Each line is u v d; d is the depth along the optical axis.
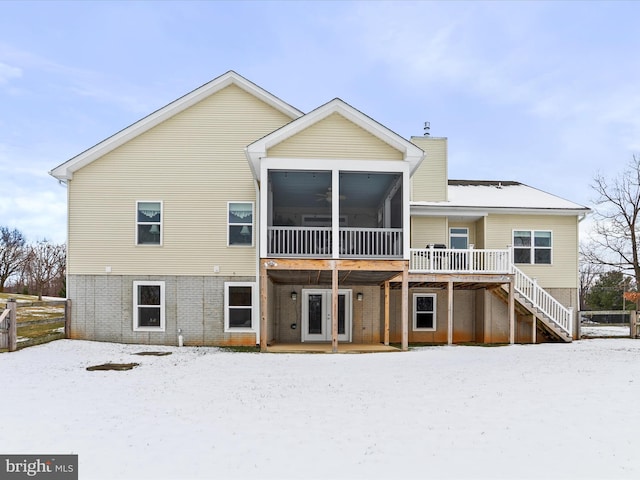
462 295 17.91
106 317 15.28
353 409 6.90
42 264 51.69
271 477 4.55
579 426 5.99
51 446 5.42
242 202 15.61
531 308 16.22
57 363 11.15
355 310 16.77
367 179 14.63
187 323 15.32
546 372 9.57
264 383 8.82
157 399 7.61
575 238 17.86
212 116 15.73
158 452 5.21
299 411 6.82
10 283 52.25
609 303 35.94
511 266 15.88
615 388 8.01
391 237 14.30
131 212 15.45
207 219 15.53
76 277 15.31
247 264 15.47
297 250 14.21
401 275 14.58
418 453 5.14
